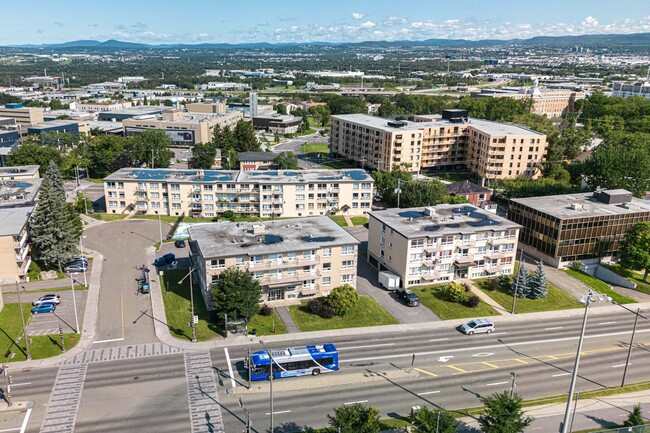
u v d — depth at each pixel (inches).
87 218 5831.7
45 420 2519.7
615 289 4394.7
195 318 3272.6
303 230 4141.2
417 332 3511.3
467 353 3262.8
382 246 4495.6
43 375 2888.8
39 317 3550.7
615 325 3718.0
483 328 3523.6
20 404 2632.9
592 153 7765.8
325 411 2640.3
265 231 4082.2
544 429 2532.0
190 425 2514.8
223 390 2805.1
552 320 3759.8
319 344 3297.2
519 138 7568.9
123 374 2915.8
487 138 7642.7
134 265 4515.3
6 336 3284.9
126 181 5915.4
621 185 6151.6
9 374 2888.8
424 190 5949.8
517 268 4653.1
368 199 6205.7
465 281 4308.6
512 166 7687.0
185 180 5930.1
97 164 7800.2
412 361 3097.9
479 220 4503.0
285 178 6136.8
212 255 3590.1
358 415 2261.3
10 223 4229.8
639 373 3100.4
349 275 3993.6
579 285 4379.9
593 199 5265.8
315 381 2920.8
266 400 2731.3
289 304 3821.4
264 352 2962.6
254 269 3678.6
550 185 6348.4
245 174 6318.9
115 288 4035.4
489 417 2313.0
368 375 2989.7
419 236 4069.9
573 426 2561.5
